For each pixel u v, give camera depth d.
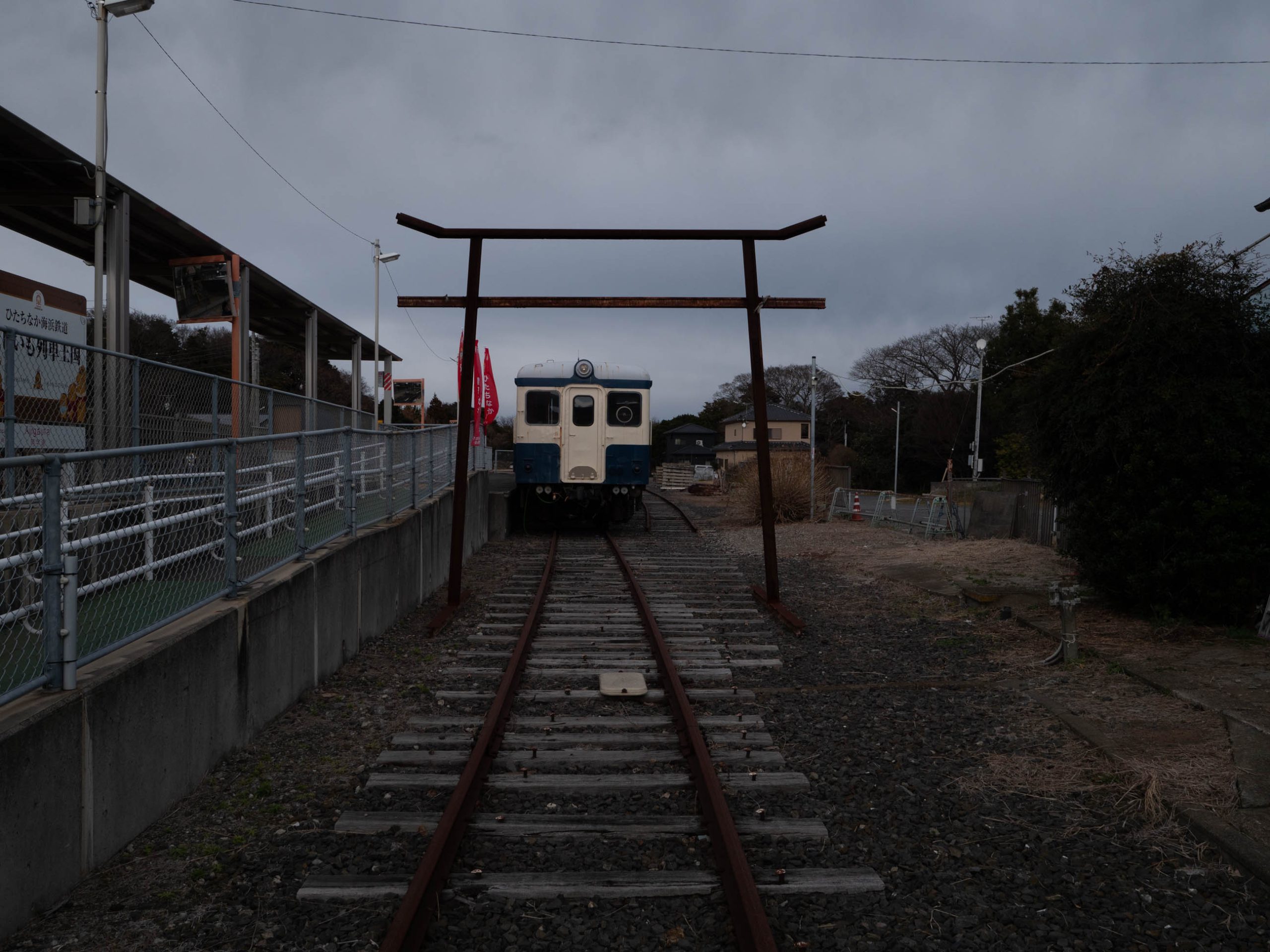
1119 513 7.79
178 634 4.46
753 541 17.36
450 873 3.58
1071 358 8.20
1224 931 3.22
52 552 3.50
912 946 3.14
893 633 8.83
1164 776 4.51
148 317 34.91
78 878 3.51
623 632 8.66
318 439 7.75
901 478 55.94
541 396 18.28
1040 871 3.69
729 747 5.28
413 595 10.09
